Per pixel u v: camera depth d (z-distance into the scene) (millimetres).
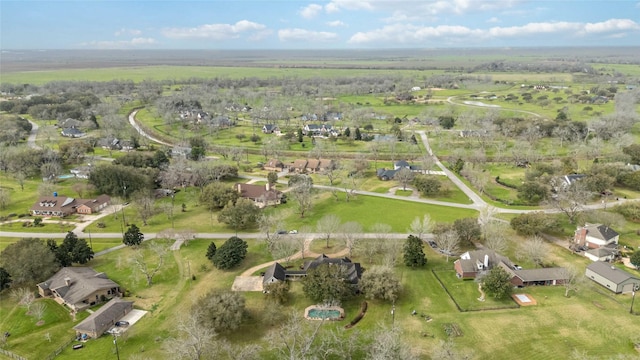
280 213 157250
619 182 181875
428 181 177625
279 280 107062
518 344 85562
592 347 84250
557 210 155500
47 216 158625
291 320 90000
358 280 105688
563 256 122688
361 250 124750
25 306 101938
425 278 112438
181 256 126188
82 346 87625
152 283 111688
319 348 82188
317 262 114062
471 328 90938
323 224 136500
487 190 182500
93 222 153500
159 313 98562
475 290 106250
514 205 163750
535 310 97188
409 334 89312
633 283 103375
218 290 97875
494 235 125375
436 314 96438
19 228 147000
